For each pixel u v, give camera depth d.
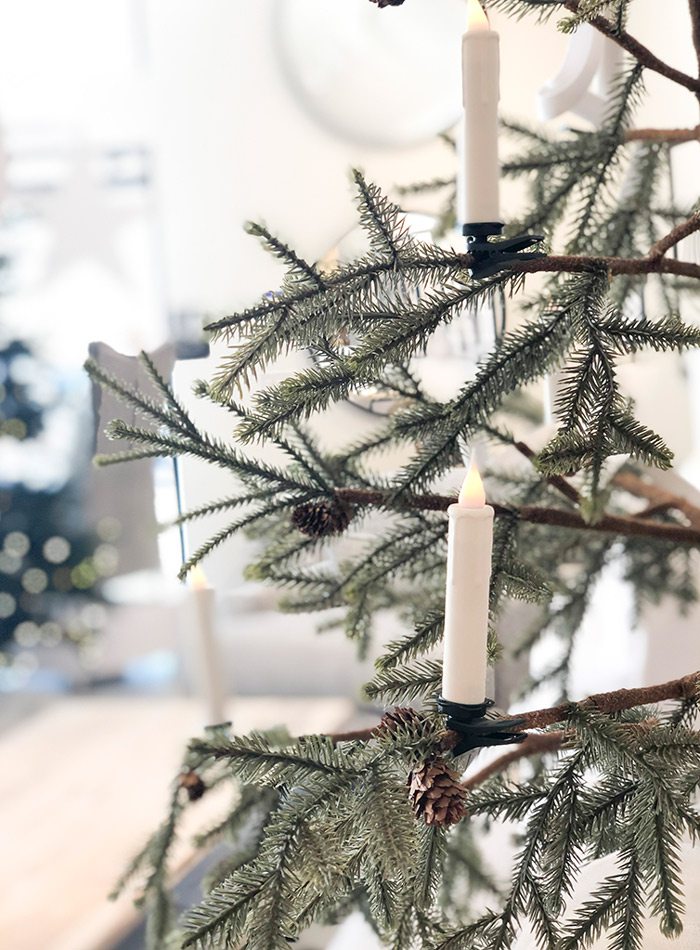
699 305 1.17
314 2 1.22
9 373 2.05
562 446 0.58
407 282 0.62
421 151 1.26
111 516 1.94
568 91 0.84
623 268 0.63
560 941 0.58
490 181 0.58
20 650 2.24
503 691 1.11
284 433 0.87
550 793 0.62
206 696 1.06
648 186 0.90
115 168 1.81
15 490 2.14
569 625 1.11
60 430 2.10
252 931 0.53
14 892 1.40
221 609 1.82
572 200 0.98
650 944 0.65
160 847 0.89
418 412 0.67
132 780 1.74
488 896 0.90
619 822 0.62
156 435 0.76
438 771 0.53
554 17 1.19
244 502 0.78
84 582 2.17
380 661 0.67
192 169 1.55
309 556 0.94
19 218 1.92
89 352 0.88
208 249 1.51
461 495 0.55
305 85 1.30
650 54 0.67
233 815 0.87
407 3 1.14
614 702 0.61
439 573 0.88
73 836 1.55
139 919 1.37
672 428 1.18
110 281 1.88
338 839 0.54
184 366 0.89
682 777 0.61
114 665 2.21
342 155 1.32
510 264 0.58
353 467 0.85
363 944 0.91
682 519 1.12
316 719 1.85
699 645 1.31
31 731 2.01
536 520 0.79
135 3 1.65
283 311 0.62
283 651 2.06
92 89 1.77
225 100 1.45
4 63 1.85
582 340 0.60
